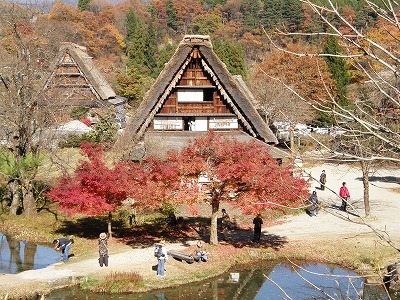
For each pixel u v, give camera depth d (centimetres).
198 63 3375
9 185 3188
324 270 2158
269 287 2014
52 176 3550
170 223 2800
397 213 2970
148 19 11656
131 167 2428
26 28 3097
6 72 2941
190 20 11506
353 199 3344
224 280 2111
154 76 8138
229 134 3419
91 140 4503
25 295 1886
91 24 9531
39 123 3030
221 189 2317
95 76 5066
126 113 6319
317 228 2725
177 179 2314
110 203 2425
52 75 3303
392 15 443
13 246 2517
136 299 1923
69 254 2352
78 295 1941
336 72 4541
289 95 4566
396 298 1797
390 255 2267
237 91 3359
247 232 2681
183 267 2191
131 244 2486
